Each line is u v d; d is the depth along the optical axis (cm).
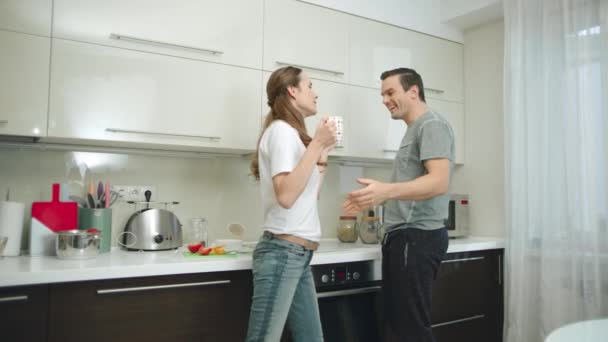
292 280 134
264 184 139
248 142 196
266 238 138
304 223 136
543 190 212
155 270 143
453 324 212
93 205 181
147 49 177
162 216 185
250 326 134
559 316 203
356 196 142
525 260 217
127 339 141
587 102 198
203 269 152
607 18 194
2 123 152
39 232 166
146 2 176
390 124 238
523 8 223
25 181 181
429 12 259
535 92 218
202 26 187
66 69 162
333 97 220
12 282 125
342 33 225
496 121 255
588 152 196
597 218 194
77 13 165
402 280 159
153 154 204
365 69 232
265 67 202
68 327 133
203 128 186
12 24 156
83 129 164
